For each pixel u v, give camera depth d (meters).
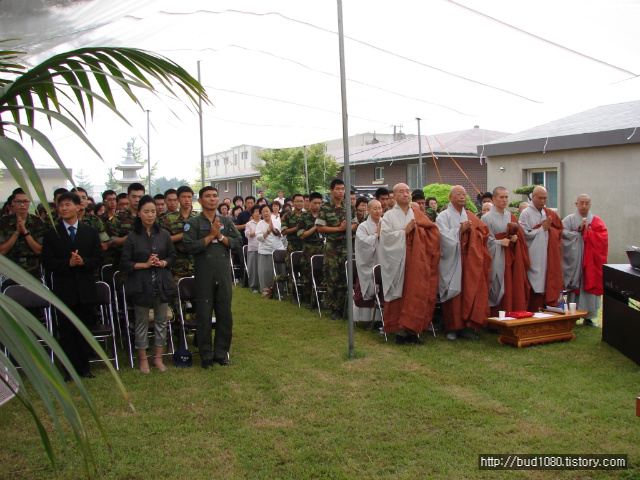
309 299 8.72
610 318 6.01
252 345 6.18
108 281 6.47
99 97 1.83
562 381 4.86
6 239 5.59
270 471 3.30
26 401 1.37
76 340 4.96
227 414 4.18
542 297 6.91
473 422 3.99
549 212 6.89
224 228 5.47
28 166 1.38
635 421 3.97
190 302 6.32
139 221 5.20
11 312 1.29
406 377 4.99
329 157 20.81
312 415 4.14
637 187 11.53
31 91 2.44
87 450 1.35
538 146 13.38
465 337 6.48
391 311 6.21
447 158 18.59
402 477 3.21
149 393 4.63
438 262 6.27
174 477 3.25
